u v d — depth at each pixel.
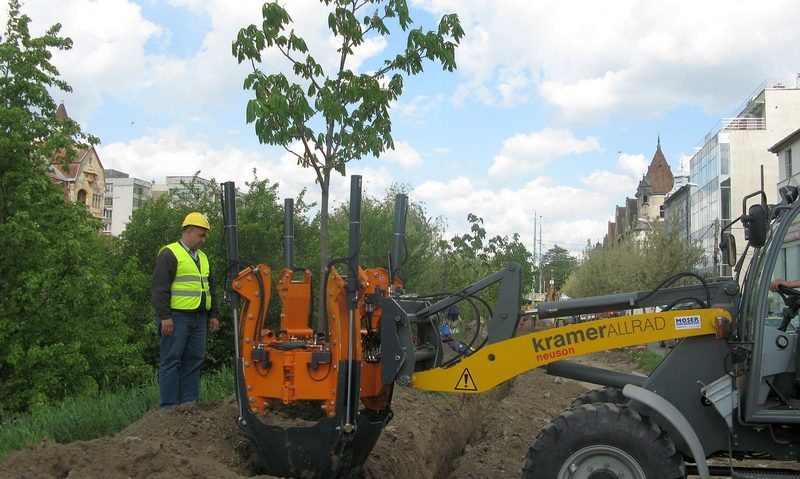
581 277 45.09
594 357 18.08
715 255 5.80
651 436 4.84
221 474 4.54
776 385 5.21
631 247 34.84
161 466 4.45
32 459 4.25
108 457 4.41
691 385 5.16
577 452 4.93
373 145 7.42
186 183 13.85
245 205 12.12
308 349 5.14
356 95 7.29
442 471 7.47
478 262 16.58
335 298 5.05
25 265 13.37
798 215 5.15
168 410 5.85
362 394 5.31
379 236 14.12
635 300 5.39
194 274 6.36
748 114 52.84
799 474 5.26
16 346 12.20
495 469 7.36
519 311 5.40
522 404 11.01
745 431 5.12
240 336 5.26
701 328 5.13
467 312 15.32
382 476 5.69
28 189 13.55
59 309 12.99
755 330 5.03
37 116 14.59
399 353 5.18
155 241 13.92
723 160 48.81
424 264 14.70
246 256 11.82
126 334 13.46
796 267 5.09
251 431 5.11
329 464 5.00
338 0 7.46
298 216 12.59
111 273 14.06
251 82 7.13
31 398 11.49
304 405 5.44
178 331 6.26
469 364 5.36
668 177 107.56
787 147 38.34
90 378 12.41
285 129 7.21
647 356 14.74
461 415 8.68
